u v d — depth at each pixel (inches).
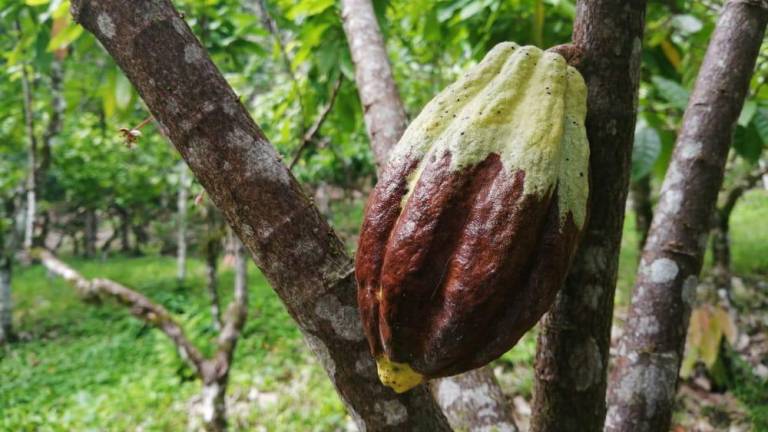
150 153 98.3
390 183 11.3
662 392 16.4
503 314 10.8
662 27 30.0
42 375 70.1
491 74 12.0
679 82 32.8
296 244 12.0
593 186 13.1
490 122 11.0
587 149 11.5
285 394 58.2
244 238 12.3
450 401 19.0
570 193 10.9
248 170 11.8
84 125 87.0
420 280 10.6
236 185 11.8
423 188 10.8
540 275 10.6
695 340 42.8
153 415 56.1
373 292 11.2
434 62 55.5
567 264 10.9
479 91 11.8
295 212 12.0
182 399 59.3
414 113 65.8
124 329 87.7
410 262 10.6
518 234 10.3
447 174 10.7
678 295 16.7
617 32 12.4
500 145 10.9
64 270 35.1
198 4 38.6
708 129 16.6
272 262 12.2
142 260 162.4
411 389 12.9
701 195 16.7
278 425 51.7
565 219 10.7
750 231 114.4
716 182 16.7
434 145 11.2
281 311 88.0
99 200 128.6
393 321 10.9
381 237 11.2
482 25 31.8
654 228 17.4
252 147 11.8
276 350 71.5
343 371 12.6
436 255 10.6
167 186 118.4
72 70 58.5
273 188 11.9
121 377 67.3
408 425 12.7
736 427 44.5
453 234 10.7
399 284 10.6
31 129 45.5
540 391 14.9
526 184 10.4
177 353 64.2
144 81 11.5
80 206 137.3
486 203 10.5
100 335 85.5
